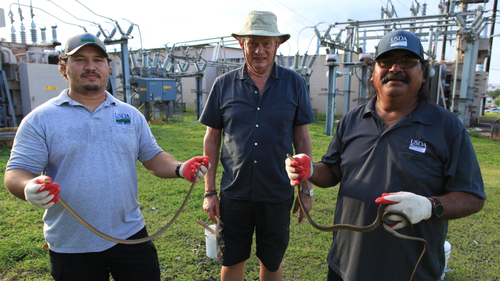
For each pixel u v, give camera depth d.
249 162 2.33
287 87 2.39
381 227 1.61
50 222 1.83
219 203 2.54
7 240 3.56
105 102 1.92
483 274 3.19
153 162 2.18
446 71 15.76
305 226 4.20
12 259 3.22
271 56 2.30
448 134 1.54
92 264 1.86
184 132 13.27
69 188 1.76
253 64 2.29
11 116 10.77
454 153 1.52
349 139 1.88
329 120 12.83
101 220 1.83
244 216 2.41
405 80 1.60
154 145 2.22
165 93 17.80
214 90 2.53
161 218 4.35
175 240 3.74
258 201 2.34
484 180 6.62
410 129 1.61
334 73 12.55
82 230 1.80
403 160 1.58
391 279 1.58
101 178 1.83
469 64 13.01
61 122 1.77
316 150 9.62
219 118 2.57
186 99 32.66
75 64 1.79
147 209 4.68
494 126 12.59
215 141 2.64
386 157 1.65
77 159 1.79
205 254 3.45
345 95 17.67
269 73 2.41
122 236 1.92
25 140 1.69
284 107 2.34
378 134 1.71
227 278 2.53
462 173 1.50
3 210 4.48
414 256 1.57
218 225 2.52
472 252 3.62
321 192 5.61
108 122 1.89
